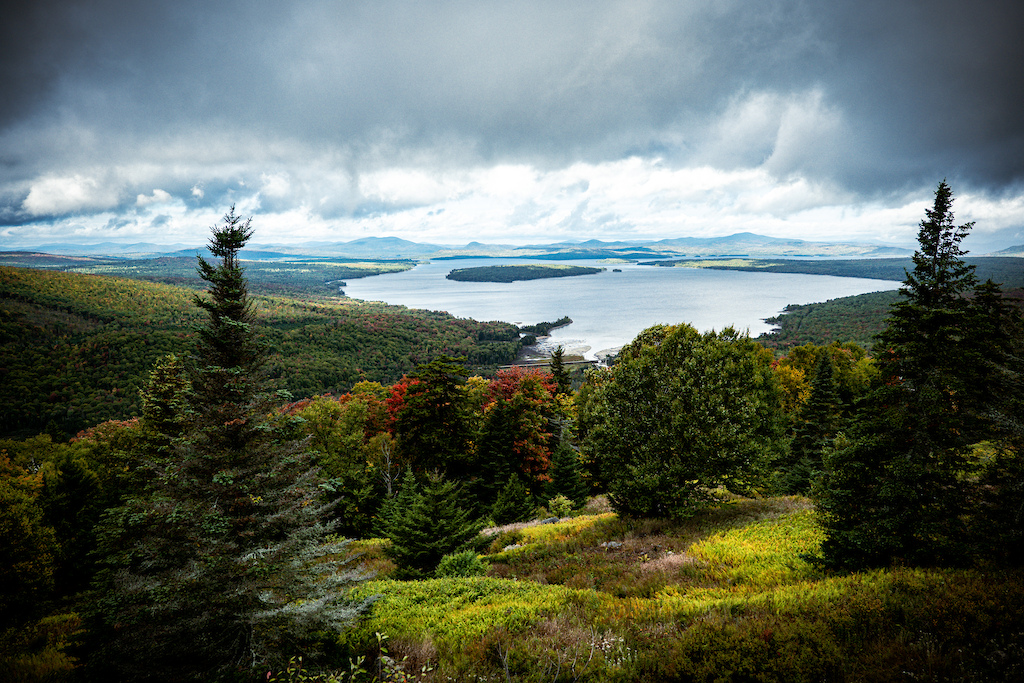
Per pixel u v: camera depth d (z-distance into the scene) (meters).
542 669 8.54
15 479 35.34
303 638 9.50
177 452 9.85
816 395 33.53
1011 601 7.97
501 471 33.03
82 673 9.57
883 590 9.32
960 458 11.20
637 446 22.38
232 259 11.00
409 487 24.17
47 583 22.30
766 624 8.72
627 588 13.52
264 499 10.06
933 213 12.38
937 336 11.65
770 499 23.97
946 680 6.60
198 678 8.52
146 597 9.12
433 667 8.70
